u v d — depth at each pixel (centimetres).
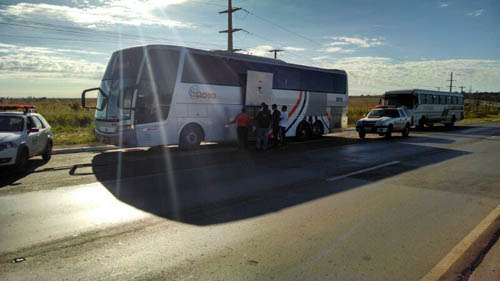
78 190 863
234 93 1741
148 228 616
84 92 1490
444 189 922
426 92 3462
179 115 1530
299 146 1817
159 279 443
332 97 2303
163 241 561
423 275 460
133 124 1403
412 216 701
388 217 692
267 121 1616
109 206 737
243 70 1783
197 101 1590
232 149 1683
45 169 1132
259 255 515
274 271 468
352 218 683
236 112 1755
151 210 714
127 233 593
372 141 2119
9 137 1052
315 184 958
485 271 465
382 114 2427
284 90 1997
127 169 1142
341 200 807
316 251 531
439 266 481
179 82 1528
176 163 1264
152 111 1448
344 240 574
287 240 571
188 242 559
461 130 3297
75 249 528
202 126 1612
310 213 710
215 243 556
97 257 503
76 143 1830
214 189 891
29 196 806
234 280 443
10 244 543
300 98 2088
